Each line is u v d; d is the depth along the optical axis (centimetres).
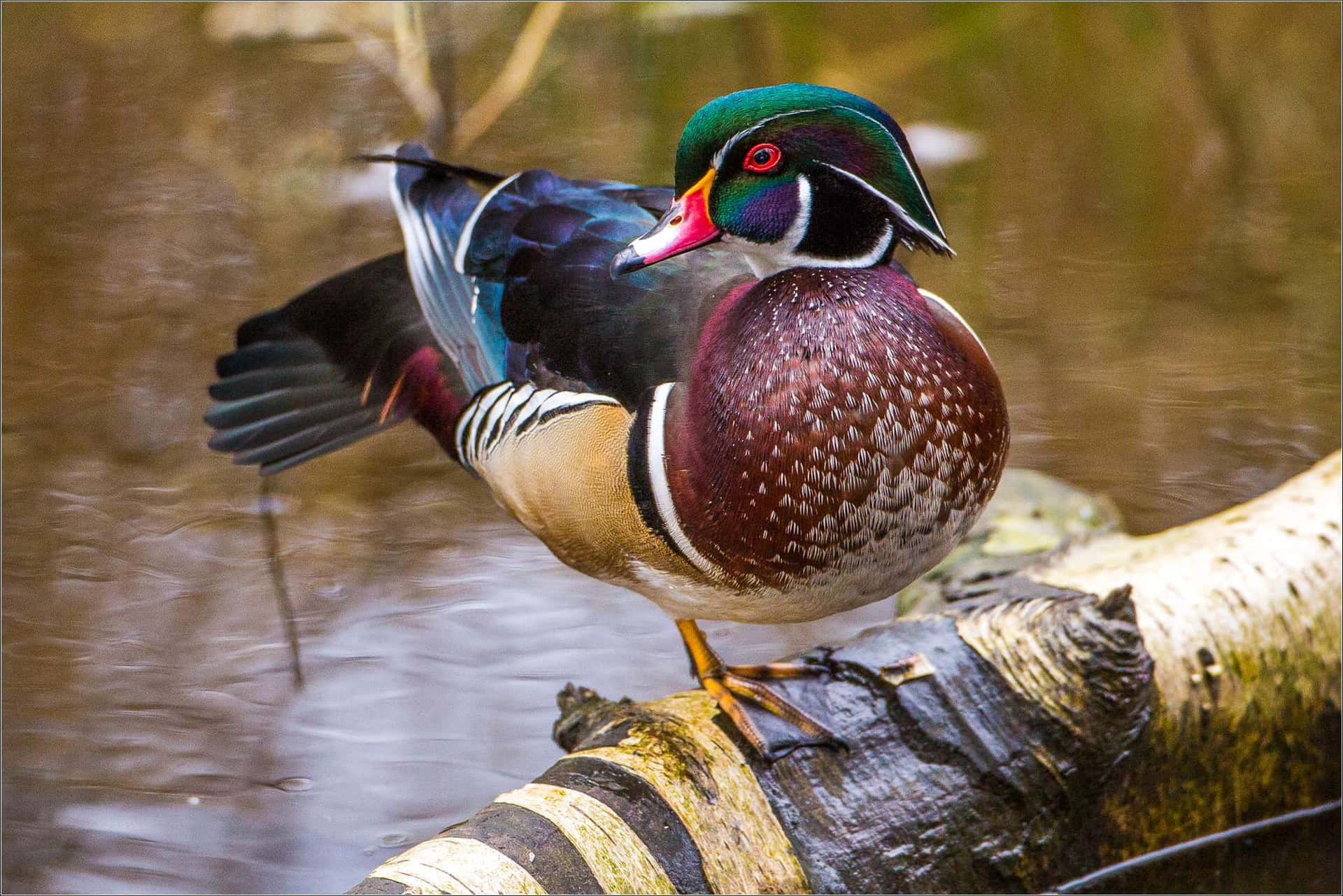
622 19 1420
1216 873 632
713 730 539
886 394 508
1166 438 909
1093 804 586
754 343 517
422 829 624
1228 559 645
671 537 525
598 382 549
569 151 1261
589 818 487
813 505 511
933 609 684
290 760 660
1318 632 642
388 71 1316
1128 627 573
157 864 600
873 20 1438
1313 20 1360
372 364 639
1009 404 948
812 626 770
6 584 779
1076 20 1402
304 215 1195
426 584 796
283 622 759
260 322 647
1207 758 619
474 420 600
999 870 560
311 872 598
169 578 792
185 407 945
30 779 646
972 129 1349
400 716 687
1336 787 660
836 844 529
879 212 520
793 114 512
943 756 553
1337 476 687
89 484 875
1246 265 1123
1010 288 1096
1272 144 1308
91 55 1402
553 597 787
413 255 629
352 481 902
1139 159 1296
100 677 713
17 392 953
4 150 1271
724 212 524
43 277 1084
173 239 1145
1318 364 988
